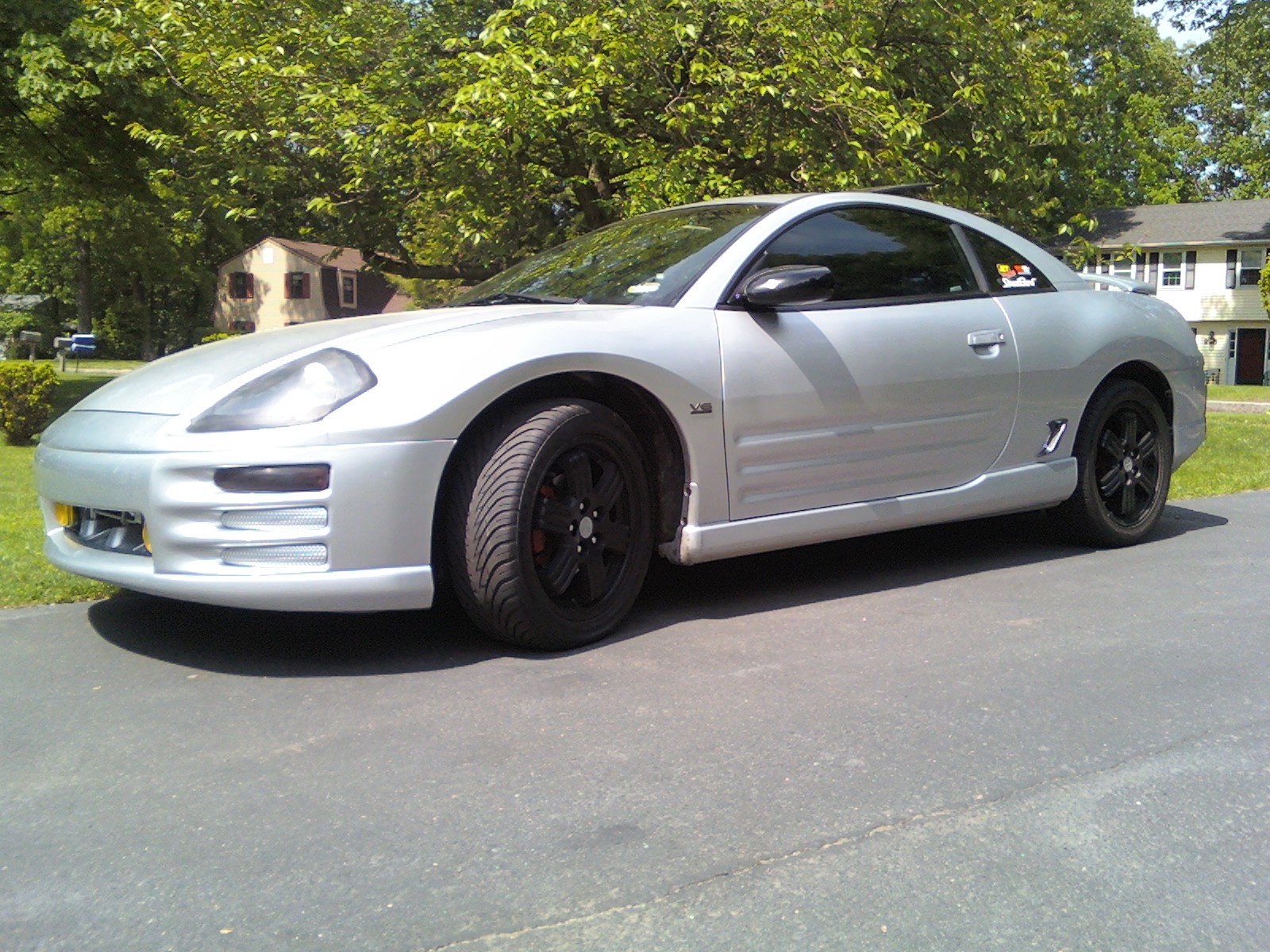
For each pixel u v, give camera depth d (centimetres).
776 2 886
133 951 180
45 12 1415
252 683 304
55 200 2542
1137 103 3872
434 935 184
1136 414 483
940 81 1066
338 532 299
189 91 1070
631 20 880
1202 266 3869
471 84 887
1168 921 190
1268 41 2714
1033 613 375
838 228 409
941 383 409
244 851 212
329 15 1012
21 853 212
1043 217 1214
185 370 336
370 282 5938
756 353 365
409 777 244
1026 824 224
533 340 323
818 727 272
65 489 327
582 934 185
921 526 422
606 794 236
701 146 908
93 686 303
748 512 369
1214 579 423
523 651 332
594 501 335
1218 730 273
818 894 197
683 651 332
